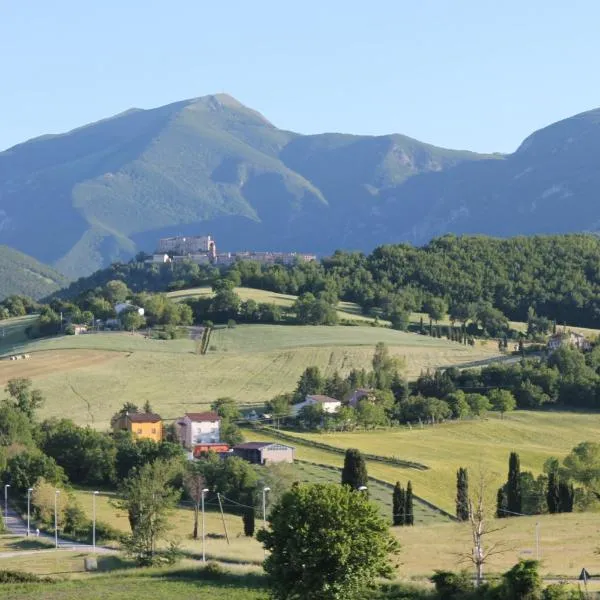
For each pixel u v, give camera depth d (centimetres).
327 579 10206
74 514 19100
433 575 11612
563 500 18975
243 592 12050
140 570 13450
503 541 14950
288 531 10394
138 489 15338
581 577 10612
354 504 10481
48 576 13288
